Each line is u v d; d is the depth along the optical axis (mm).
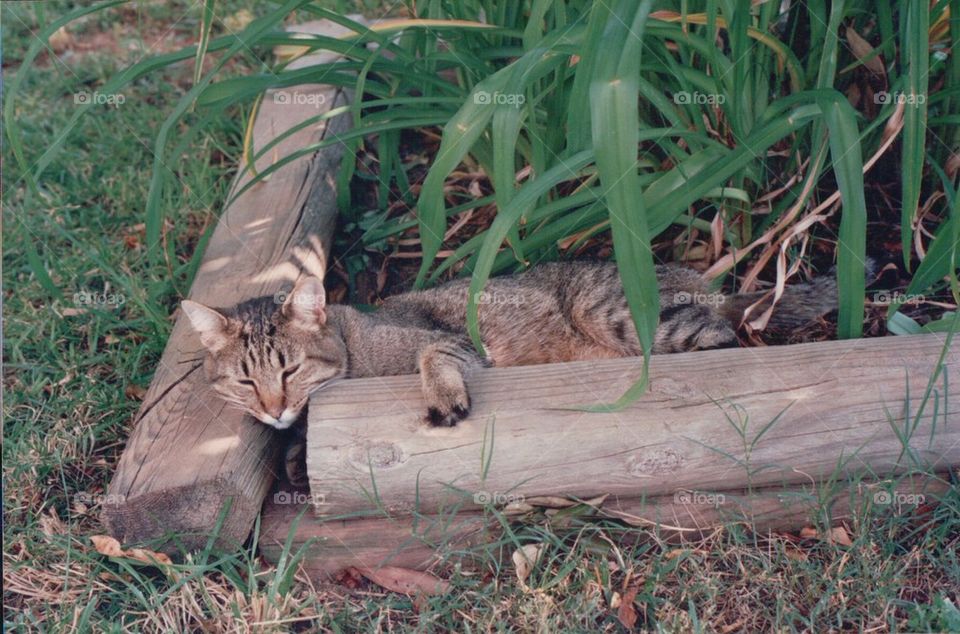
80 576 1673
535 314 1865
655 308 1542
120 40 2525
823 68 1732
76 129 2283
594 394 1649
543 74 1675
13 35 2521
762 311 1837
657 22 1707
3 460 1794
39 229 2111
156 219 1785
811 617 1590
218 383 1714
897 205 1964
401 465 1630
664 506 1673
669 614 1602
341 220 2070
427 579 1661
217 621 1610
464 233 2045
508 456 1633
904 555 1646
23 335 1943
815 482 1672
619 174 1522
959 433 1658
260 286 1865
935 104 1907
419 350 1763
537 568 1645
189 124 2299
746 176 1876
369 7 2459
